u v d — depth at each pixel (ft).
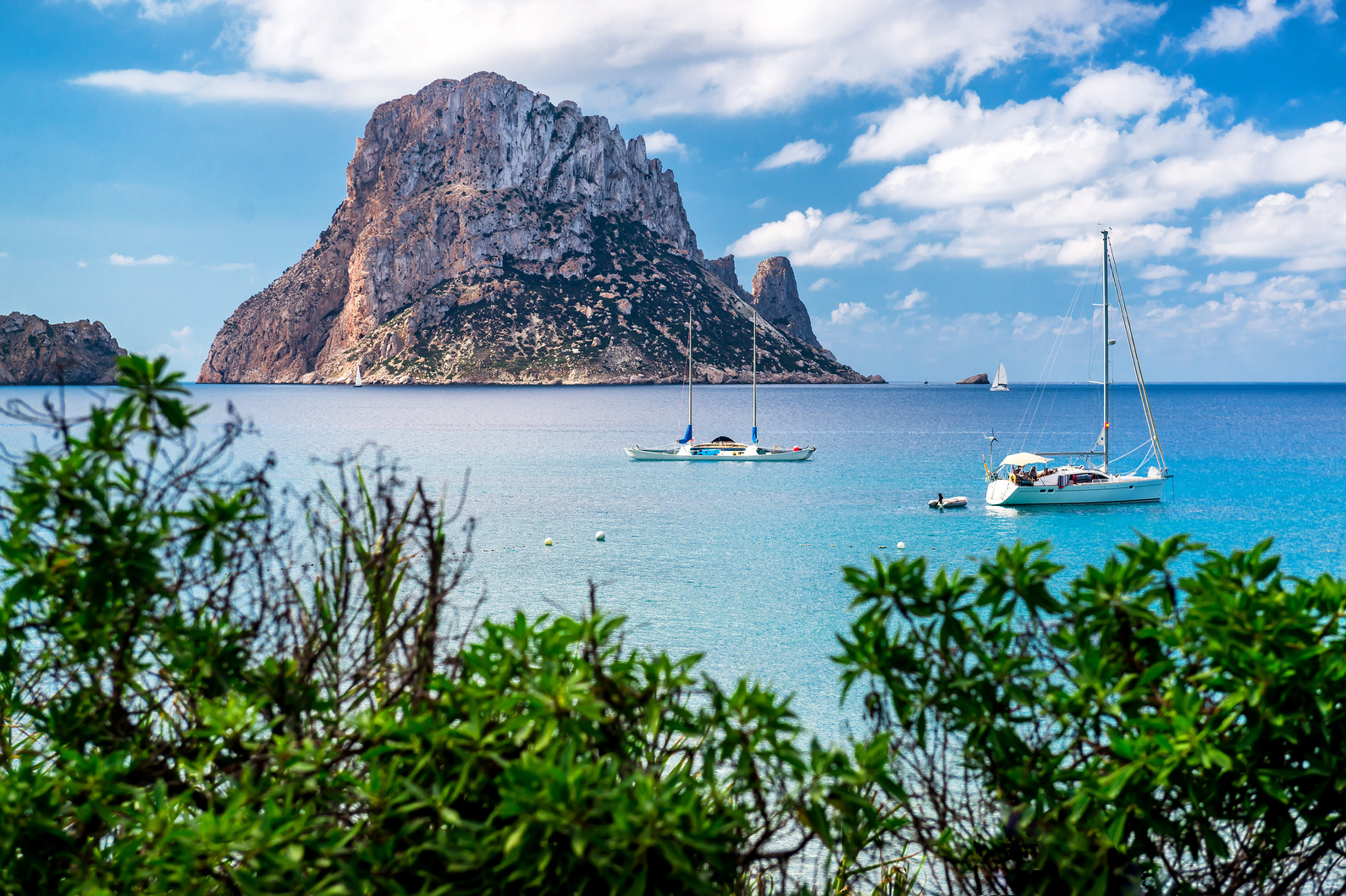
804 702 44.01
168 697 9.38
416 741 7.79
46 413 7.97
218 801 8.44
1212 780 7.93
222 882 7.78
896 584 8.39
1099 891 7.71
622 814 6.66
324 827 7.66
